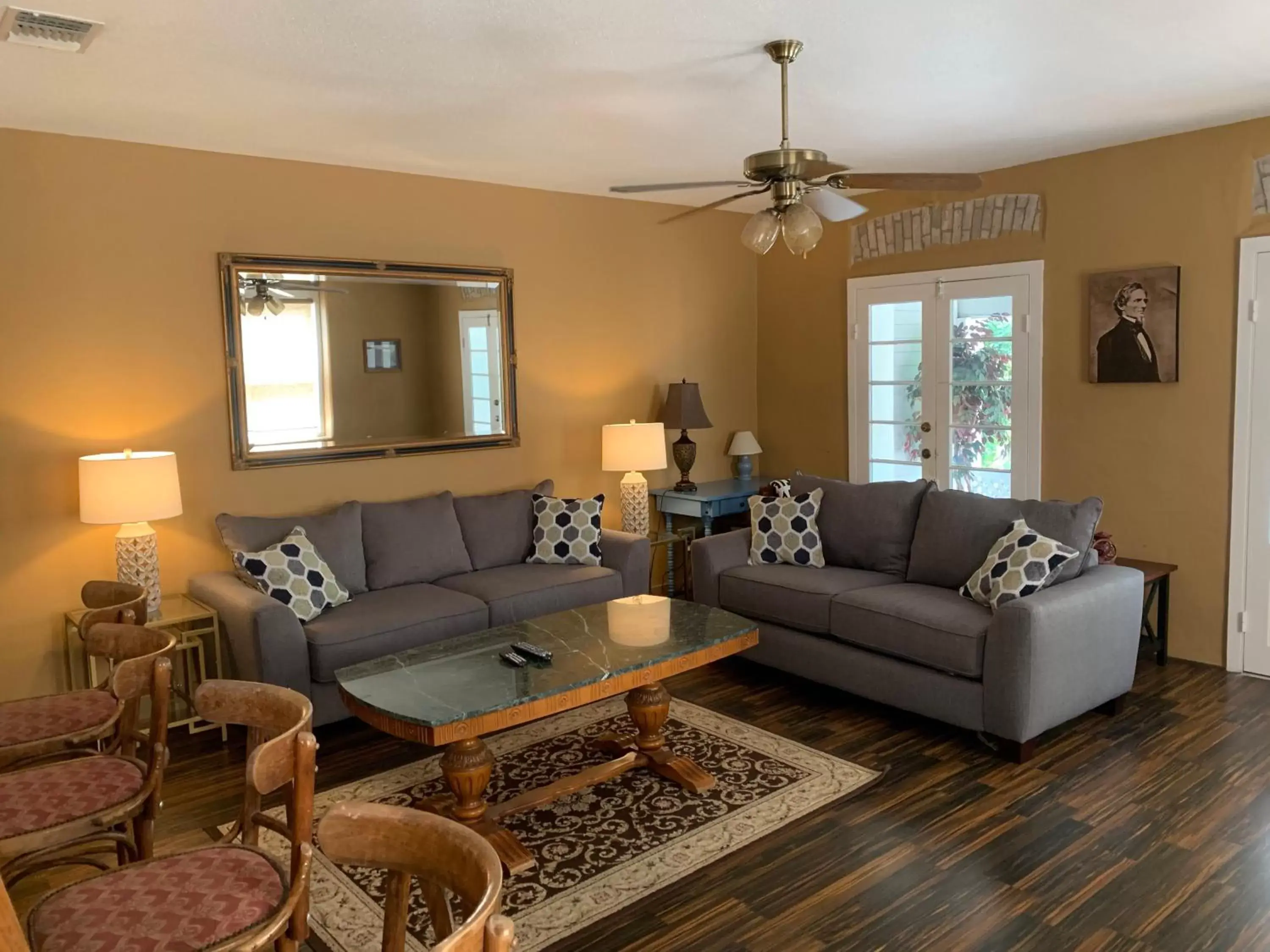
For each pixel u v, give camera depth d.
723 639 3.51
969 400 5.54
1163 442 4.75
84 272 4.09
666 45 3.05
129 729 2.53
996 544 4.04
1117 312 4.80
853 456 6.21
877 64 3.31
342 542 4.54
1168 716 4.02
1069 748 3.71
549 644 3.49
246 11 2.69
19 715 2.63
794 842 3.03
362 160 4.69
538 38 2.96
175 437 4.37
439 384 5.22
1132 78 3.57
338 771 3.69
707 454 6.60
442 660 3.34
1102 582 3.85
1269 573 4.44
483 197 5.32
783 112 3.10
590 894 2.75
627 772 3.58
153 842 2.44
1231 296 4.44
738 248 6.64
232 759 3.80
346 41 2.95
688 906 2.69
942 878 2.79
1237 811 3.16
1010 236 5.25
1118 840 2.99
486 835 3.01
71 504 4.11
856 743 3.82
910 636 3.89
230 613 3.89
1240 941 2.46
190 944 1.58
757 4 2.73
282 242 4.62
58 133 3.98
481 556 5.04
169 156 4.27
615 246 5.95
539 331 5.62
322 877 2.89
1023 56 3.27
